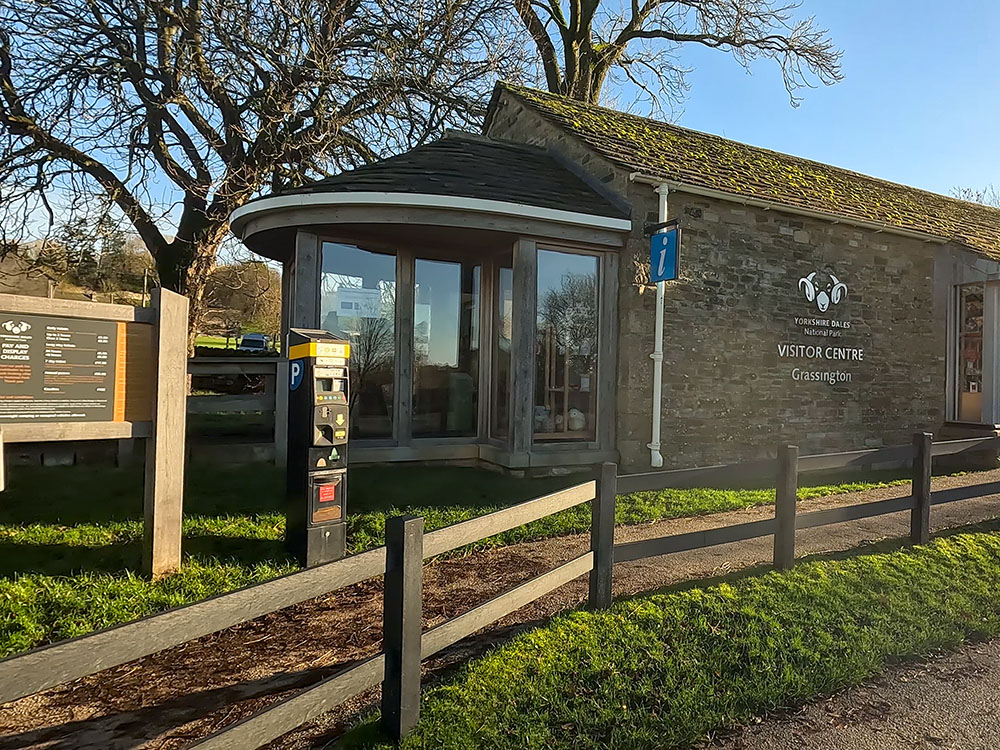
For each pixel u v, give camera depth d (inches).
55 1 450.0
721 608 156.9
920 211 446.0
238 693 120.4
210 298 663.8
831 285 367.9
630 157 325.1
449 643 113.3
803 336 358.3
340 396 183.6
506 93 420.8
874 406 384.5
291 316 365.7
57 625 140.5
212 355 767.7
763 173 387.2
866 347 382.0
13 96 459.8
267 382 274.7
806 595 167.8
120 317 158.9
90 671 69.4
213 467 280.4
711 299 328.8
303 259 281.4
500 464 293.1
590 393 311.3
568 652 133.5
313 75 491.5
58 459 290.2
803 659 139.3
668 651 137.9
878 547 211.2
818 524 193.2
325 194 265.7
